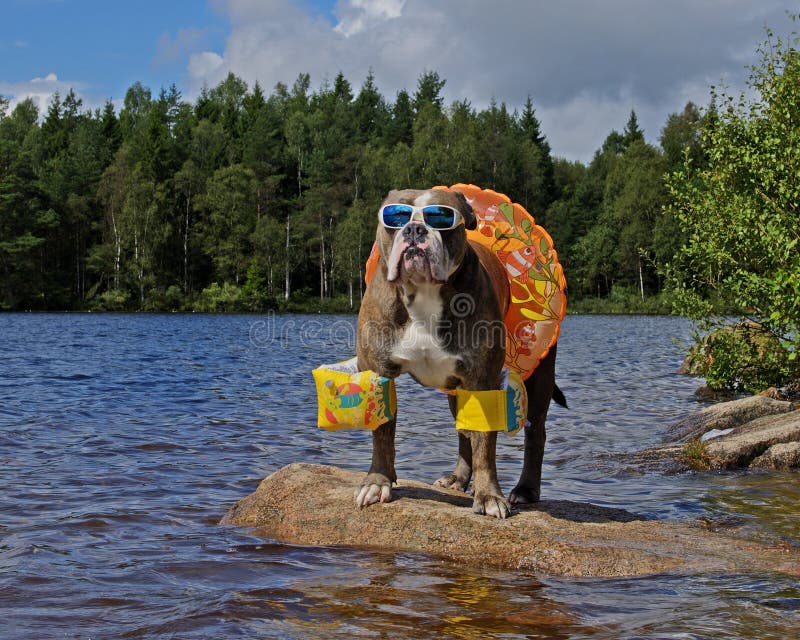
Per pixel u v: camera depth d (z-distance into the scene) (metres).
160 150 76.00
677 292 11.99
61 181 72.25
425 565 4.42
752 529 5.32
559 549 4.45
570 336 34.38
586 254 74.25
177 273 72.69
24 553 4.59
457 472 5.95
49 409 10.98
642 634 3.35
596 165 99.25
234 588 4.00
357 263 67.06
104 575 4.20
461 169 68.75
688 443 8.36
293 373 17.12
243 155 82.19
